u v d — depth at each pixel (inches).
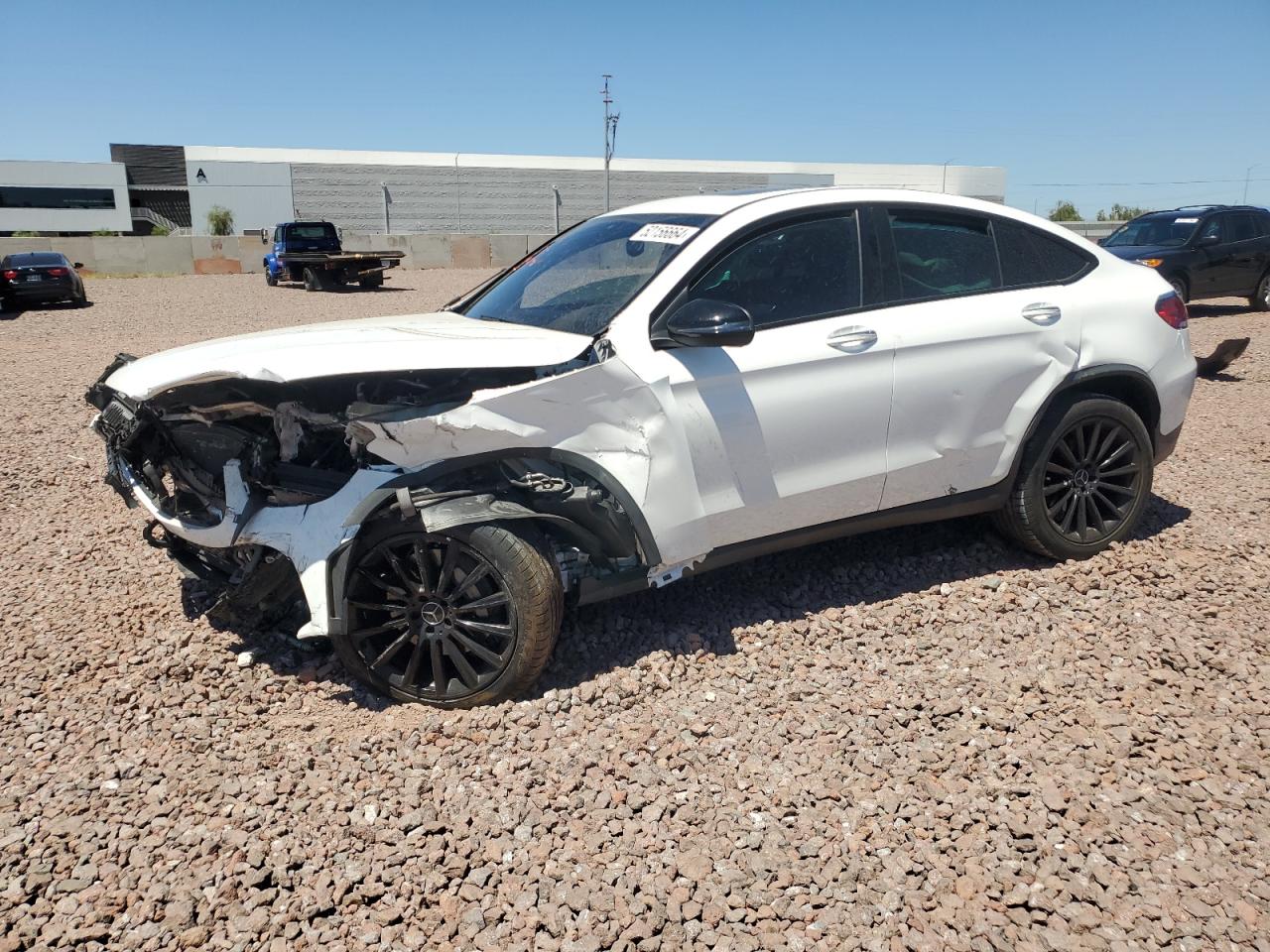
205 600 177.9
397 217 2561.5
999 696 144.1
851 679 149.3
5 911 101.9
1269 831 115.2
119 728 137.3
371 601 146.2
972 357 169.6
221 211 2491.4
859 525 168.4
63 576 193.0
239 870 107.7
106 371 166.7
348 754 129.9
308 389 143.4
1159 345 190.2
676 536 147.9
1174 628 163.6
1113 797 121.2
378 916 102.3
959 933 101.0
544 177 2598.4
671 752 130.5
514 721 137.2
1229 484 242.7
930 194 177.6
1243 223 612.4
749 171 2723.9
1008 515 183.5
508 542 136.9
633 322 147.5
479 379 144.1
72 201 2485.2
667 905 104.0
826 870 109.2
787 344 155.6
